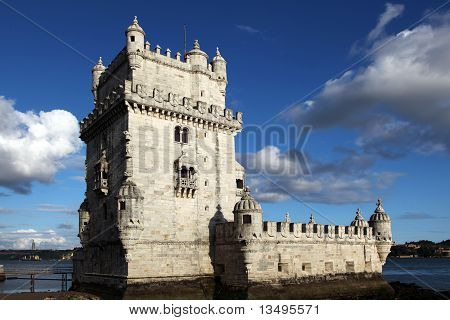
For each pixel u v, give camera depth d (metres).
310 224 53.03
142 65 49.25
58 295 49.09
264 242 46.88
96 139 54.94
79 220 56.22
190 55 54.09
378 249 62.19
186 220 48.41
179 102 51.38
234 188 53.69
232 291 46.59
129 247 43.28
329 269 54.41
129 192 43.84
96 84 58.78
